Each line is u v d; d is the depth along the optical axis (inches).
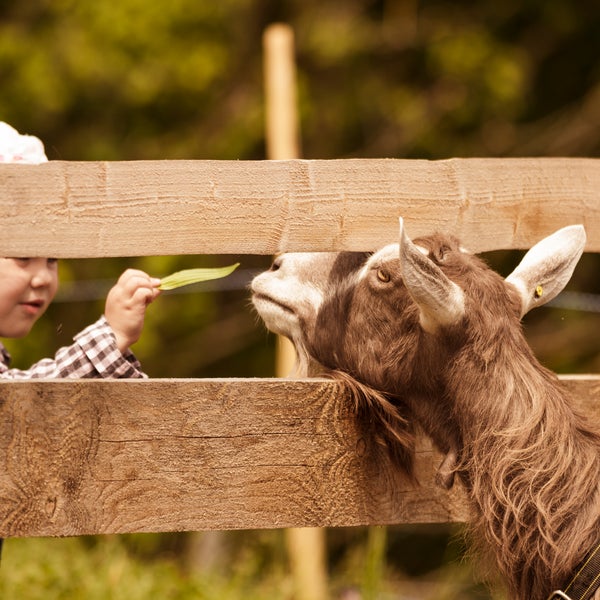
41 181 221.0
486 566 238.5
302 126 981.8
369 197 245.9
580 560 222.2
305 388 238.2
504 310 232.7
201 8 947.3
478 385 227.9
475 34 992.9
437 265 233.0
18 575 398.3
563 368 928.3
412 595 569.6
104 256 226.2
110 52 925.8
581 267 943.7
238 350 961.5
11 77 922.1
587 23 1011.9
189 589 423.2
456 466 234.2
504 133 992.9
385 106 997.8
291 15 1004.6
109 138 957.2
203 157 951.0
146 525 228.2
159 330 918.4
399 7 1009.5
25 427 220.7
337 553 698.2
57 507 222.8
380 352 241.6
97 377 251.8
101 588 400.5
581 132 986.1
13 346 844.0
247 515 235.0
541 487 223.3
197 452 231.1
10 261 244.1
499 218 262.7
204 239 232.7
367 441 243.0
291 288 262.2
